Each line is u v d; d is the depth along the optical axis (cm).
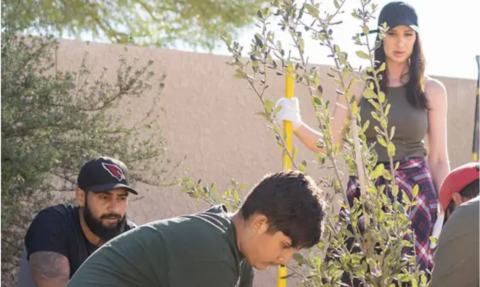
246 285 285
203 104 672
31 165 525
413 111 416
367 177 294
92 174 416
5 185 536
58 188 596
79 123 559
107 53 645
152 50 659
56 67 630
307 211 250
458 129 738
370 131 414
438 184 438
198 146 669
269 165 689
